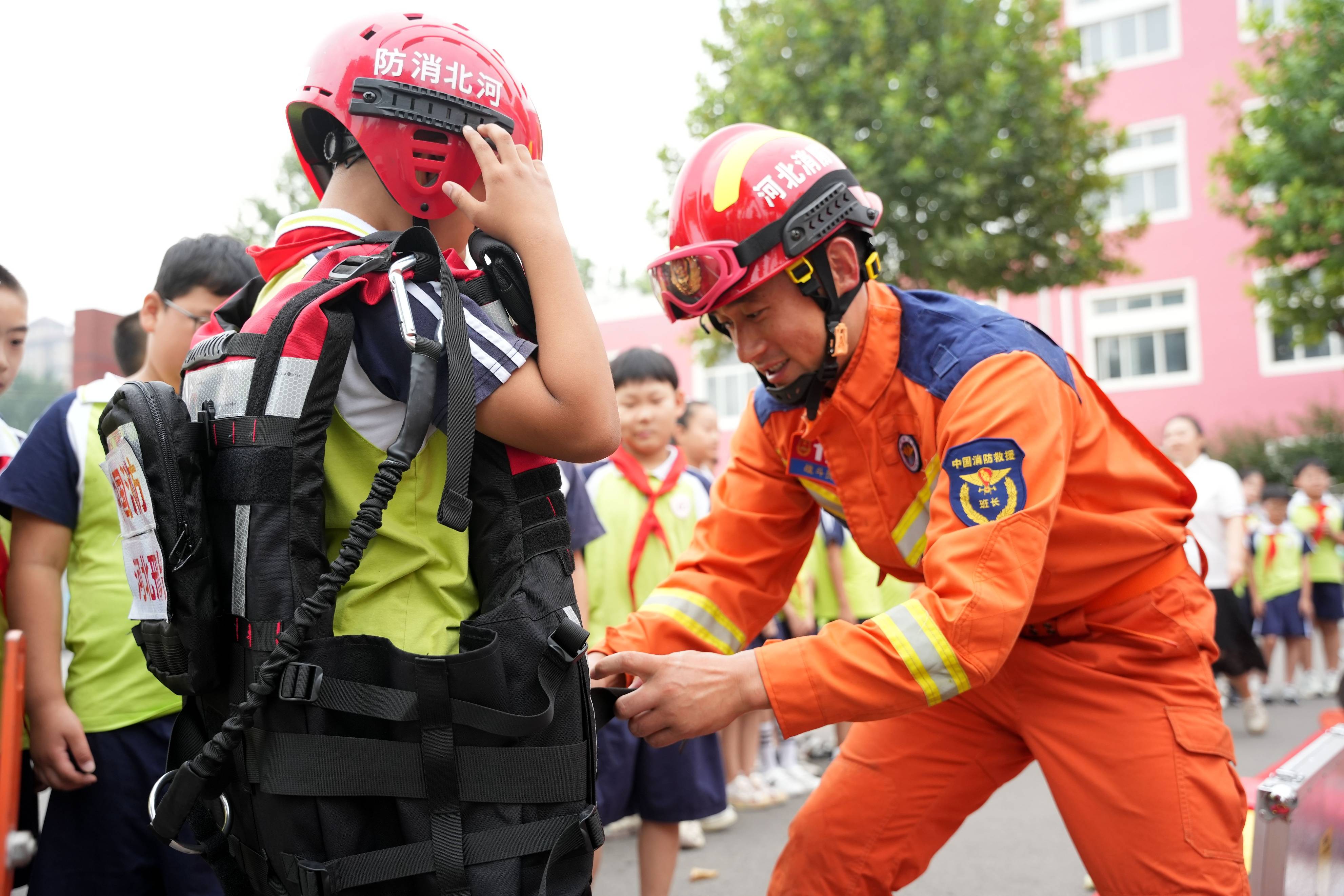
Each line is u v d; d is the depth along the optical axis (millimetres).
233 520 1162
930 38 13109
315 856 1117
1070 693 1856
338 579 1099
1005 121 13031
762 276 1714
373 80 1283
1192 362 19141
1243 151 14320
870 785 2029
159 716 2189
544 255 1252
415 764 1123
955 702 2023
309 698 1085
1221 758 1795
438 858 1115
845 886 2023
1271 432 17984
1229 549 6133
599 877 3934
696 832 4266
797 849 2068
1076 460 1804
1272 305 14688
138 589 1246
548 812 1191
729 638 2041
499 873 1138
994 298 14438
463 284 1257
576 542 3475
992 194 13109
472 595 1254
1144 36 19516
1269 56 15586
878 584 2062
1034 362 1696
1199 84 18984
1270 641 8297
